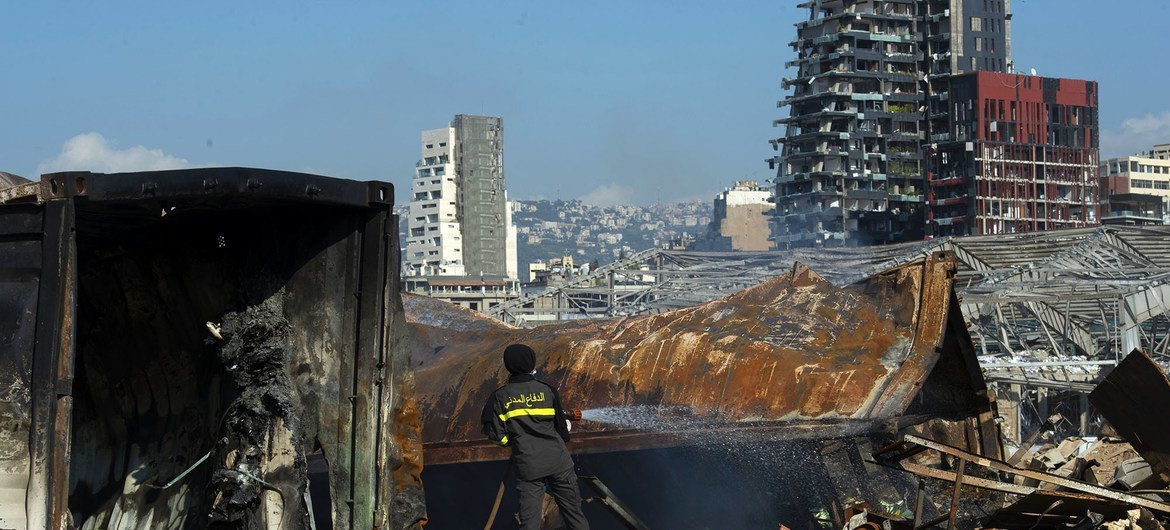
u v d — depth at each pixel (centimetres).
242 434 689
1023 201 13550
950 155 13600
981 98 13500
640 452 1036
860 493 941
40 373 592
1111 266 4572
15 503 586
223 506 674
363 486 682
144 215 715
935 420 1037
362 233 709
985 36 14525
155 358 827
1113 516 815
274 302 730
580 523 781
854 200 13988
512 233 19825
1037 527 853
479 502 1073
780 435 915
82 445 855
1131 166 16225
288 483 686
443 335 1331
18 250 614
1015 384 3403
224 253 775
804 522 948
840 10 14525
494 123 19150
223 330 731
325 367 704
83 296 845
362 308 698
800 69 14688
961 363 1003
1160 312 3628
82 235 767
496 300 13412
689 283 5797
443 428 1027
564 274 10481
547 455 768
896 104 14325
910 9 14612
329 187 680
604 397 996
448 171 18775
